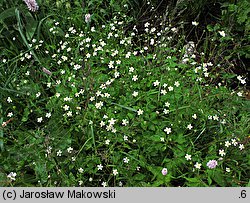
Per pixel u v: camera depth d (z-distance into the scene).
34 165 0.76
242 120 0.81
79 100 0.85
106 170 0.77
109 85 0.86
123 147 0.78
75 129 0.80
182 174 0.73
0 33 1.00
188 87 0.86
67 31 1.05
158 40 1.00
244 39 1.00
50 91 0.91
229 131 0.79
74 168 0.77
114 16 1.09
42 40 1.03
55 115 0.83
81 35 0.98
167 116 0.81
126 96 0.83
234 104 0.83
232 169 0.74
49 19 1.03
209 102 0.85
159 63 0.91
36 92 0.89
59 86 0.87
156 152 0.75
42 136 0.79
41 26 1.04
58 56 0.97
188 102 0.81
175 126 0.77
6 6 1.02
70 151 0.77
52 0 1.09
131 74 0.87
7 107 0.88
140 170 0.76
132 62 0.90
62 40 1.04
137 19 1.12
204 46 1.01
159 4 1.13
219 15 1.12
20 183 0.75
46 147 0.76
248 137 0.75
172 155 0.77
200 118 0.79
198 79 0.86
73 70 0.92
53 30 1.02
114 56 0.94
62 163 0.76
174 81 0.85
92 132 0.76
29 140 0.79
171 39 1.00
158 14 1.13
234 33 1.05
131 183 0.73
